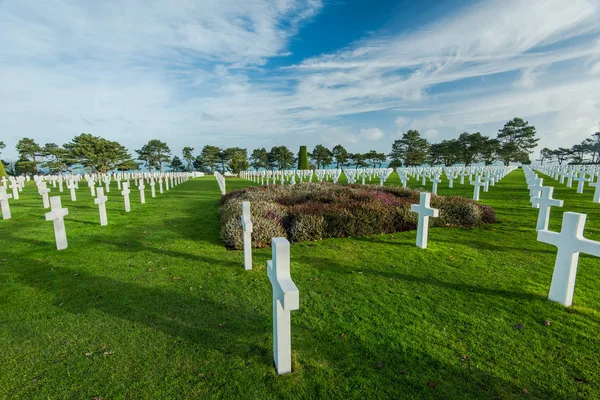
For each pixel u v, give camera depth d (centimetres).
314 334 286
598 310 327
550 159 7456
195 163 6762
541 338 279
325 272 441
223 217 736
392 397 212
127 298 361
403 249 550
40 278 421
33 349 267
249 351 262
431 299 356
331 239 618
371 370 239
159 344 272
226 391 217
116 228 740
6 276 429
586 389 219
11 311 331
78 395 215
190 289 385
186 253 536
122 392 217
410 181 2259
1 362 250
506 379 229
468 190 1556
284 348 230
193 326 301
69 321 311
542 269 448
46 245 586
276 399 210
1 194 837
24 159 4512
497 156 5872
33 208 1071
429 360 250
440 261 486
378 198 855
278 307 220
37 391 219
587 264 458
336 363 247
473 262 480
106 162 4528
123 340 278
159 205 1168
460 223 731
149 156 6109
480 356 255
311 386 222
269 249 561
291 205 804
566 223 324
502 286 389
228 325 302
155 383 225
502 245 573
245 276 429
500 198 1234
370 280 412
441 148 6041
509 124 5869
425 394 215
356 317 317
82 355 258
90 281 412
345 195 899
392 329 294
